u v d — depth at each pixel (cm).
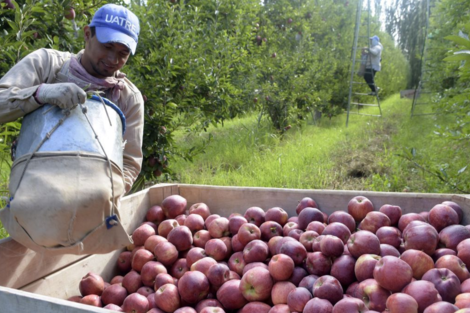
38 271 224
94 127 191
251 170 598
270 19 1113
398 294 174
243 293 218
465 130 396
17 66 210
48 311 163
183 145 770
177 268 262
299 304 198
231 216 293
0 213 189
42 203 166
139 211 305
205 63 634
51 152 177
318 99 1064
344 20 1469
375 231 255
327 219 287
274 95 923
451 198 273
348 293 210
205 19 741
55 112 186
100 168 183
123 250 289
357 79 1466
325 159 663
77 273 248
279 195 309
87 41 223
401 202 284
